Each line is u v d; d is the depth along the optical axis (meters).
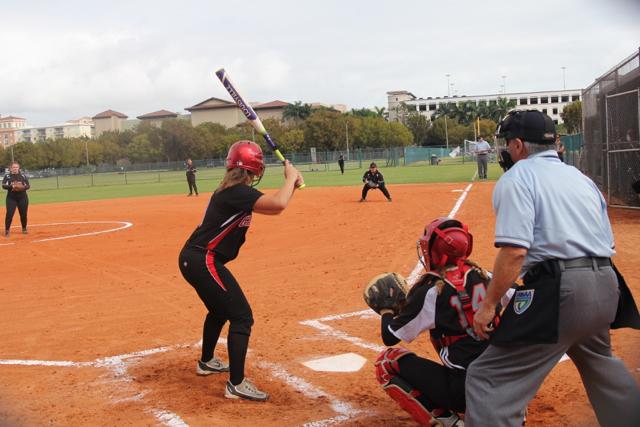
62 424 4.39
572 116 90.69
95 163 99.50
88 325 7.09
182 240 13.98
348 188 29.47
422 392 3.89
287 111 115.31
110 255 12.17
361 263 10.08
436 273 3.76
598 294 3.15
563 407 4.41
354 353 5.78
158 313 7.52
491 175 34.56
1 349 6.28
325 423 4.29
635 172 15.59
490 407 3.23
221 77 4.81
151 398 4.87
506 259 3.13
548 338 3.11
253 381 5.18
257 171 4.92
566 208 3.20
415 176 37.56
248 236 13.83
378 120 102.25
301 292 8.24
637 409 3.44
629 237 11.27
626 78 15.66
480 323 3.30
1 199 35.91
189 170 29.75
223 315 4.87
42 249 13.38
